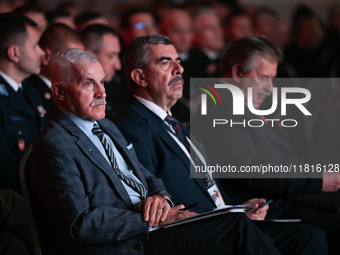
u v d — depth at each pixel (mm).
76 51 4449
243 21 14789
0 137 6074
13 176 5793
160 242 4250
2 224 4941
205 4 16172
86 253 4113
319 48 14234
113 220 4082
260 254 4215
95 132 4613
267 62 6391
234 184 6125
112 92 8164
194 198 5262
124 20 11219
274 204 6023
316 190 5969
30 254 5000
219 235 4270
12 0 12914
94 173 4301
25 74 6629
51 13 10445
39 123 6652
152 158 5164
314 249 5297
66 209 4016
